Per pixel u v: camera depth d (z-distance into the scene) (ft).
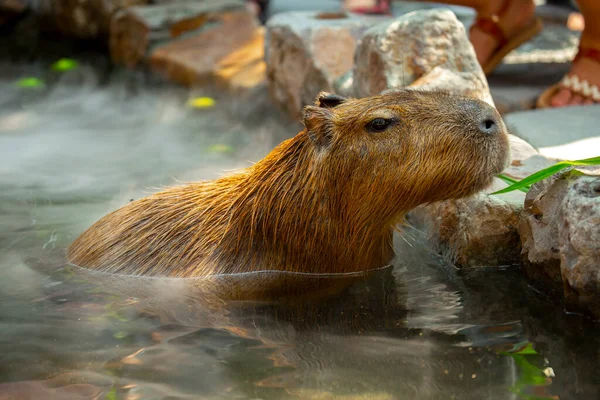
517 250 12.91
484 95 16.67
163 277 12.91
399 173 11.81
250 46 29.60
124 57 33.60
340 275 12.80
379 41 17.33
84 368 9.20
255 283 12.41
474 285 12.09
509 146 11.85
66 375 9.01
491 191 13.30
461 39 17.25
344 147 12.01
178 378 8.84
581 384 8.35
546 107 19.98
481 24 21.88
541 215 11.68
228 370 9.01
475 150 11.51
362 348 9.57
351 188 12.14
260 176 12.87
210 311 11.17
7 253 14.14
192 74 29.01
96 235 13.84
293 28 23.12
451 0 21.74
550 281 11.46
